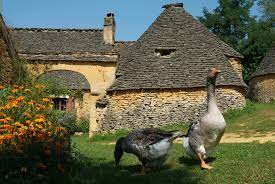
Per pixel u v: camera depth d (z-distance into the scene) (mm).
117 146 9648
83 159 9820
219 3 56031
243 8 54938
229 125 21281
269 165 8836
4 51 20141
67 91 25484
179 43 26406
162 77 24609
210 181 7996
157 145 8641
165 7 28766
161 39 26594
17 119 8195
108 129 24375
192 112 23922
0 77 18781
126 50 34156
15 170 6867
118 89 24562
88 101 33500
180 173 8664
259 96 41594
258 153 10430
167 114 24016
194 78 24484
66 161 7949
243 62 52156
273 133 17641
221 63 25812
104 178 8336
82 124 30953
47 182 7180
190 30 27234
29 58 26609
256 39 51906
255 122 21344
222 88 24641
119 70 26656
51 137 7727
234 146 12156
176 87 24094
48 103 9453
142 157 8797
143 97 24234
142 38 27281
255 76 42094
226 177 8195
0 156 6879
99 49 31531
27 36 33000
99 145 15609
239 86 25156
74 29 33531
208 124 8906
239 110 24438
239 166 8875
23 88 9773
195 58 25672
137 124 24000
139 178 8430
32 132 7551
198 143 9086
